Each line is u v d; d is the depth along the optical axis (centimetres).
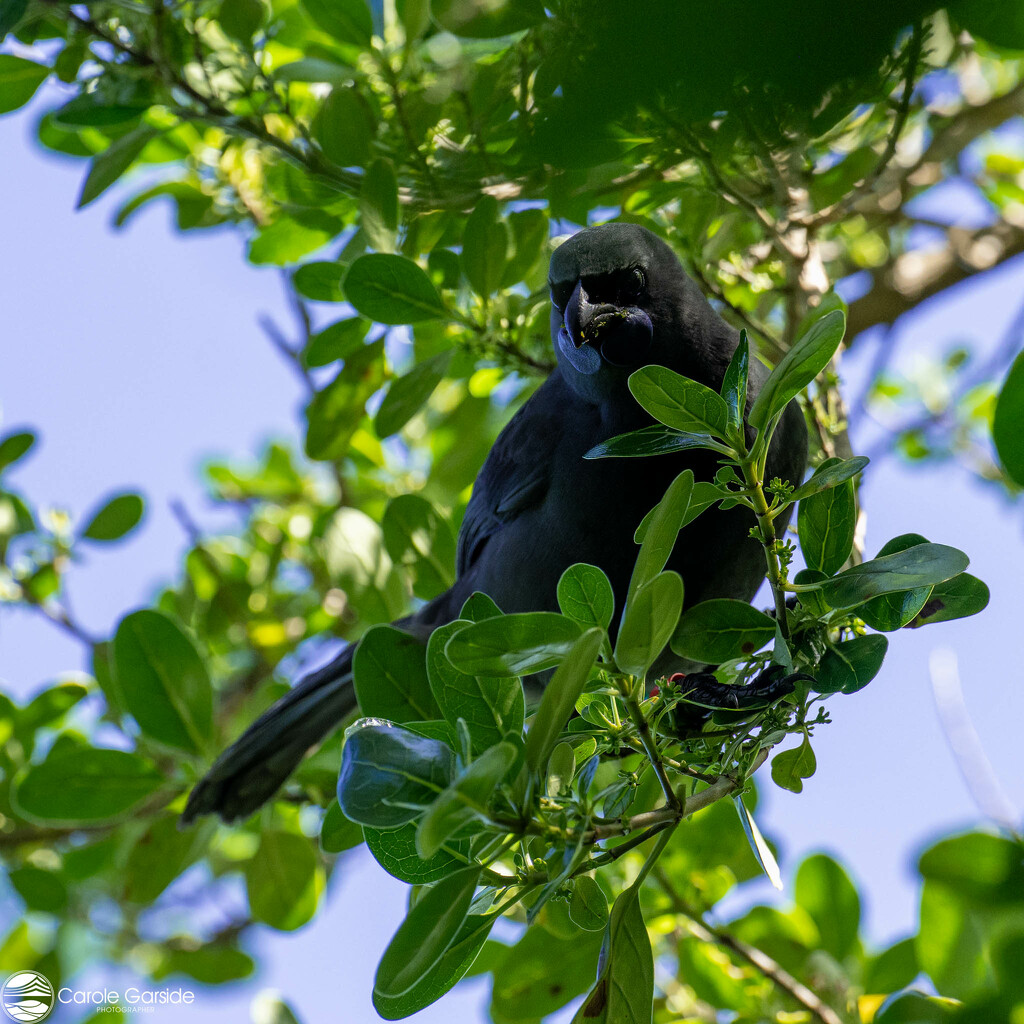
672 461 772
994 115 1026
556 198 781
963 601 542
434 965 460
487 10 680
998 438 503
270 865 909
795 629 536
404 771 453
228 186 967
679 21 218
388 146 802
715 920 809
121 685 852
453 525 1000
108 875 1081
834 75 227
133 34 790
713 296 840
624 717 527
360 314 779
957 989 685
